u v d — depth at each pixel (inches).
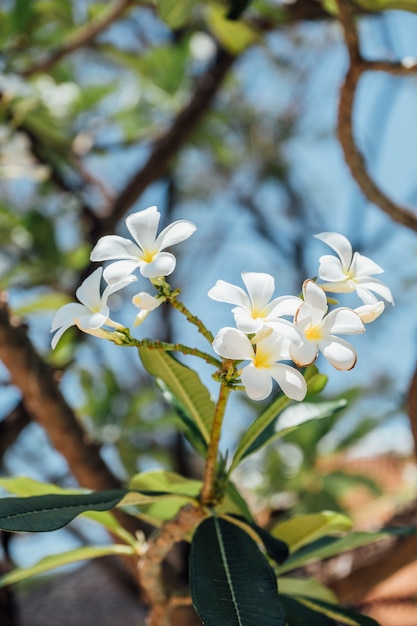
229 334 33.2
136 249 35.2
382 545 68.6
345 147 55.9
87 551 46.4
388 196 56.8
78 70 120.6
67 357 87.0
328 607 42.8
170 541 42.3
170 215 126.3
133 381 121.1
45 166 90.0
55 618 182.5
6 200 113.6
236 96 150.4
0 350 56.2
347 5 51.9
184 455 92.0
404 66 52.3
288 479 90.4
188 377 42.0
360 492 110.0
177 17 62.1
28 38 93.0
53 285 92.4
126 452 91.4
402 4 51.6
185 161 139.6
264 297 34.1
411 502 79.4
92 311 35.1
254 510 90.0
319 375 42.6
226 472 41.8
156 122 104.3
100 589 192.2
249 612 35.5
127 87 103.8
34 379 56.9
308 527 44.9
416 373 55.1
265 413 40.6
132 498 39.6
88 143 98.7
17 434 74.1
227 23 84.5
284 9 91.1
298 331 33.3
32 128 92.3
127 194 92.6
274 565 42.3
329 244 36.8
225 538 38.6
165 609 44.5
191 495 42.1
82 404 93.5
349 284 36.1
